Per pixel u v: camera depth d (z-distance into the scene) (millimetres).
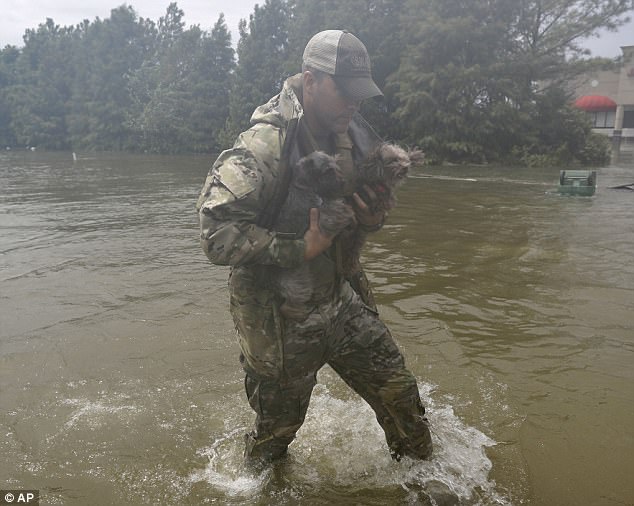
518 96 26766
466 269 6488
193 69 42875
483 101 28078
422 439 2727
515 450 2951
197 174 22141
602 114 54562
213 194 2102
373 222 2322
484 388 3619
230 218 2100
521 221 9859
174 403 3461
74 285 5930
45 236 8703
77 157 37344
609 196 13586
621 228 8977
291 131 2172
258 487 2658
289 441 2684
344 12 31062
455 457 2871
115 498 2604
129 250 7633
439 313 4996
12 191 15781
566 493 2627
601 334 4492
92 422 3242
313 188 2117
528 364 3971
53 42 53562
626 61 27688
